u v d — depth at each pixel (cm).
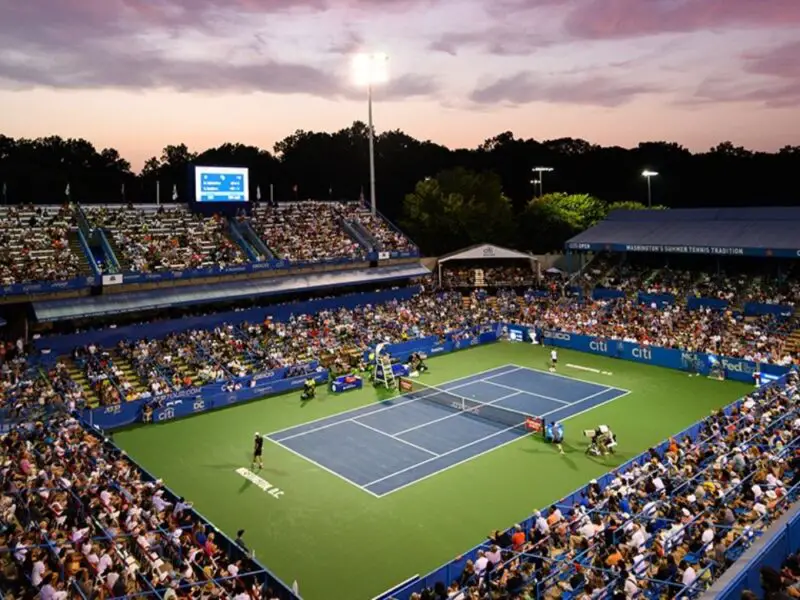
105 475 3067
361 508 3234
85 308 5181
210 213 6869
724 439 3316
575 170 13238
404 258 7350
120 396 4566
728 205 12438
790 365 4953
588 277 7788
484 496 3341
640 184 12975
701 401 4812
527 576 2283
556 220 9200
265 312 6128
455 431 4281
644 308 6719
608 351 6184
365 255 7044
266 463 3794
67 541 2314
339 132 13438
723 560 1983
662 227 7494
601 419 4462
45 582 1950
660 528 2475
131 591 2098
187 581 2209
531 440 4097
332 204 8012
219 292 5900
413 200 9438
